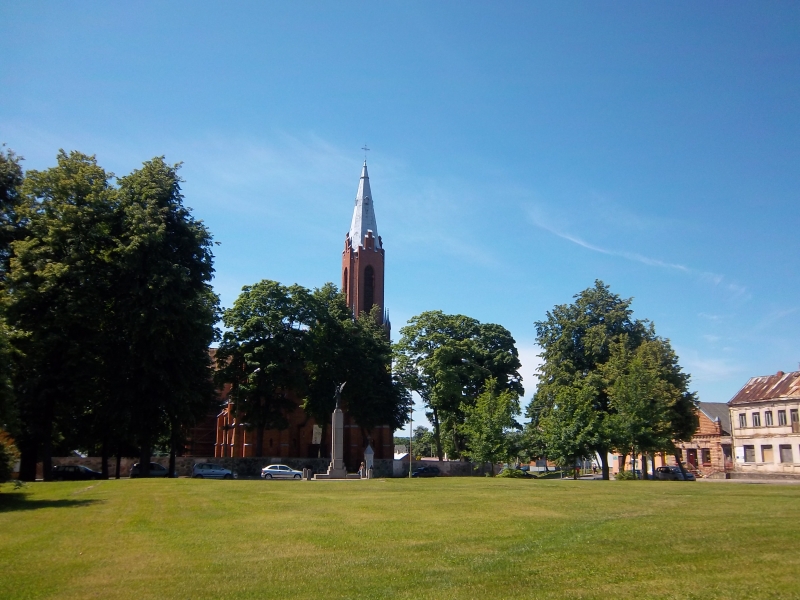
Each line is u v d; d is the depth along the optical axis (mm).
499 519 18422
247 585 11078
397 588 10727
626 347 57781
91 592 10727
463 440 74062
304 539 15289
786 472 68062
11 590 10875
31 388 41406
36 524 18250
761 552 12930
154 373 45406
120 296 44906
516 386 76625
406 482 37781
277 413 67125
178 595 10508
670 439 52938
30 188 44406
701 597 9828
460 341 75375
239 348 66375
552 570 11734
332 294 79438
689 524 16828
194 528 17219
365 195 108750
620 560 12406
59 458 62469
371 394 74750
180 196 50312
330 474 52812
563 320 63938
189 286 47500
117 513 20594
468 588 10656
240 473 65688
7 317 40656
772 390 72000
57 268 41031
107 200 45812
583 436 49312
